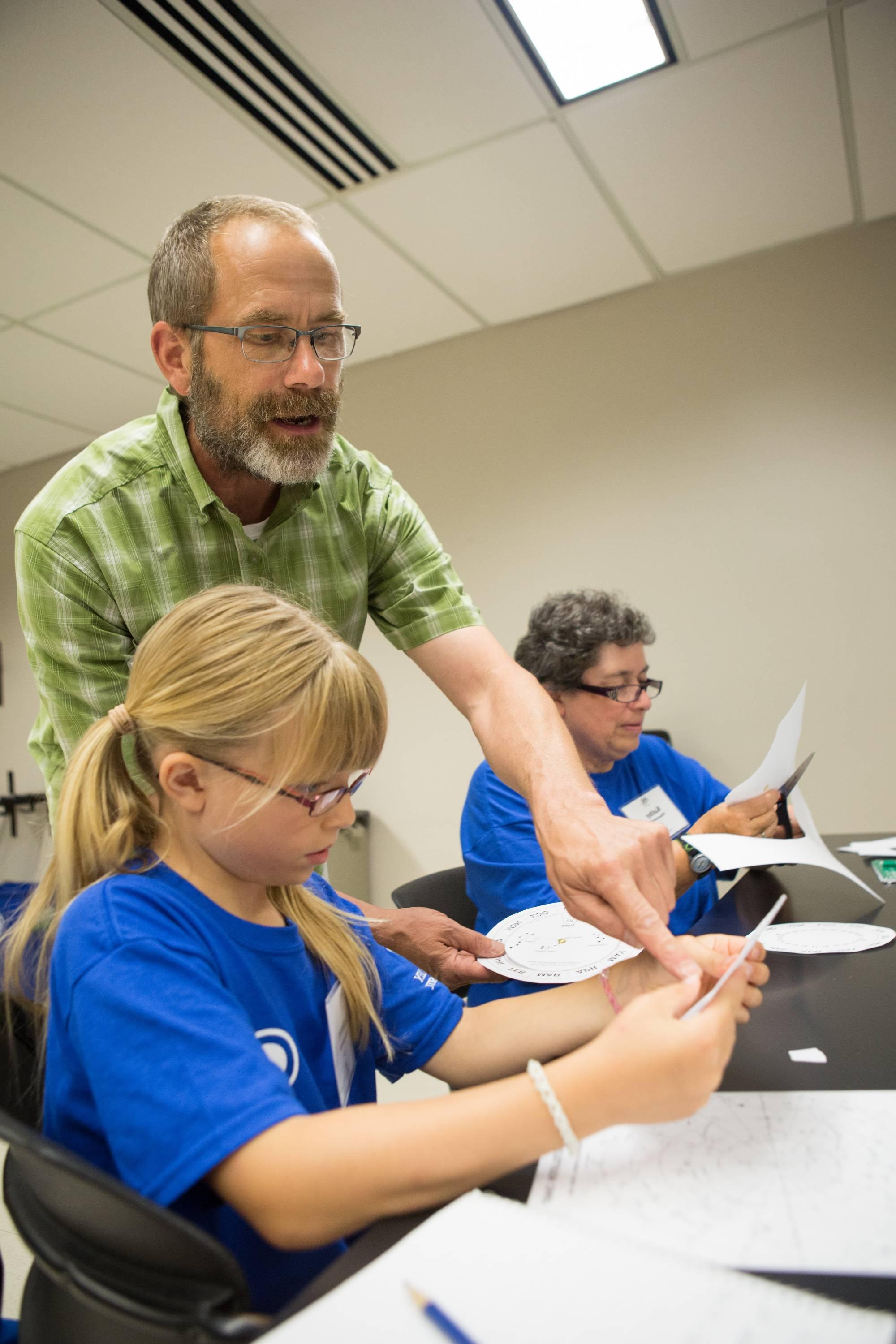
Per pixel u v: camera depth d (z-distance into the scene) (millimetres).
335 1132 502
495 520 3449
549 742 967
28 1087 690
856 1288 417
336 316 1044
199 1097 503
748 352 3014
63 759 1142
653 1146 562
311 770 635
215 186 2363
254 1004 653
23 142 2125
